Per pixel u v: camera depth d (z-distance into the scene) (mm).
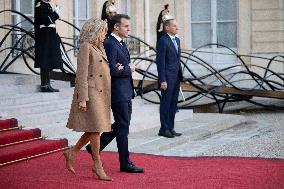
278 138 25266
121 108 16688
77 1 39250
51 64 26750
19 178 16234
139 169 17078
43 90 27047
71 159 16547
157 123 27625
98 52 15984
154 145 21906
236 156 20344
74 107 15836
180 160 19328
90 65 15867
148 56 41156
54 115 23750
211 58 46562
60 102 25719
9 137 19672
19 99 24766
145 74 32406
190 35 47062
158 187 15211
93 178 16297
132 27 44875
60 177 16406
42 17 26547
